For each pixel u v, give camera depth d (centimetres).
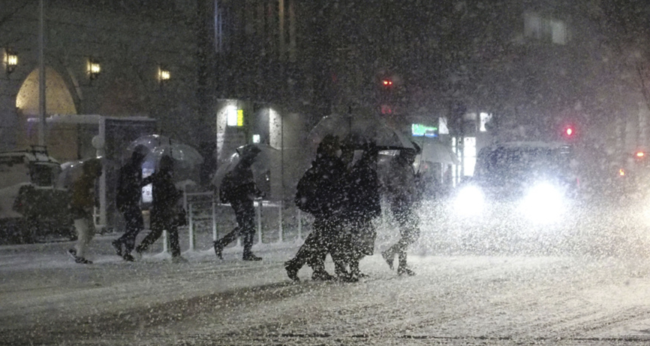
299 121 7944
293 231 4266
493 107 8731
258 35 7625
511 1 8844
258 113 7644
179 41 6806
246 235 2686
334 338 1321
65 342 1318
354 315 1527
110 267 2520
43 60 4531
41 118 4509
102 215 4319
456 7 8631
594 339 1302
